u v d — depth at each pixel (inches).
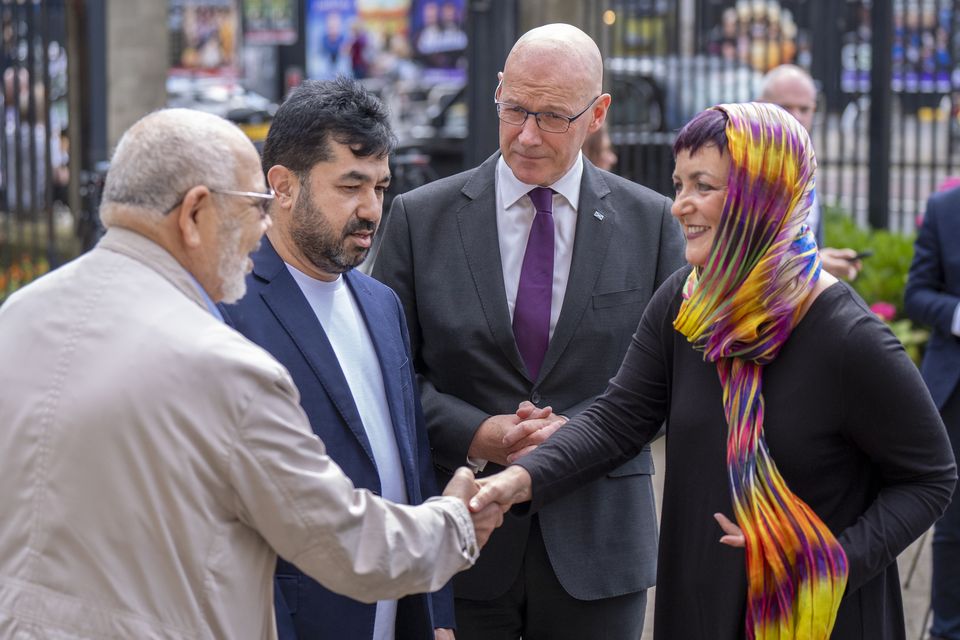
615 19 370.0
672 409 116.9
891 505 109.6
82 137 410.3
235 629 91.7
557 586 141.9
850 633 111.5
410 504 124.9
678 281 121.1
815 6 411.5
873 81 402.6
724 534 111.9
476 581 141.8
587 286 142.3
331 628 116.3
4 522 91.4
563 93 136.3
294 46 1075.3
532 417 134.3
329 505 93.4
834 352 107.9
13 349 93.4
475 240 144.6
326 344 120.0
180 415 89.5
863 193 491.8
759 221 107.3
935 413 110.0
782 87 252.7
